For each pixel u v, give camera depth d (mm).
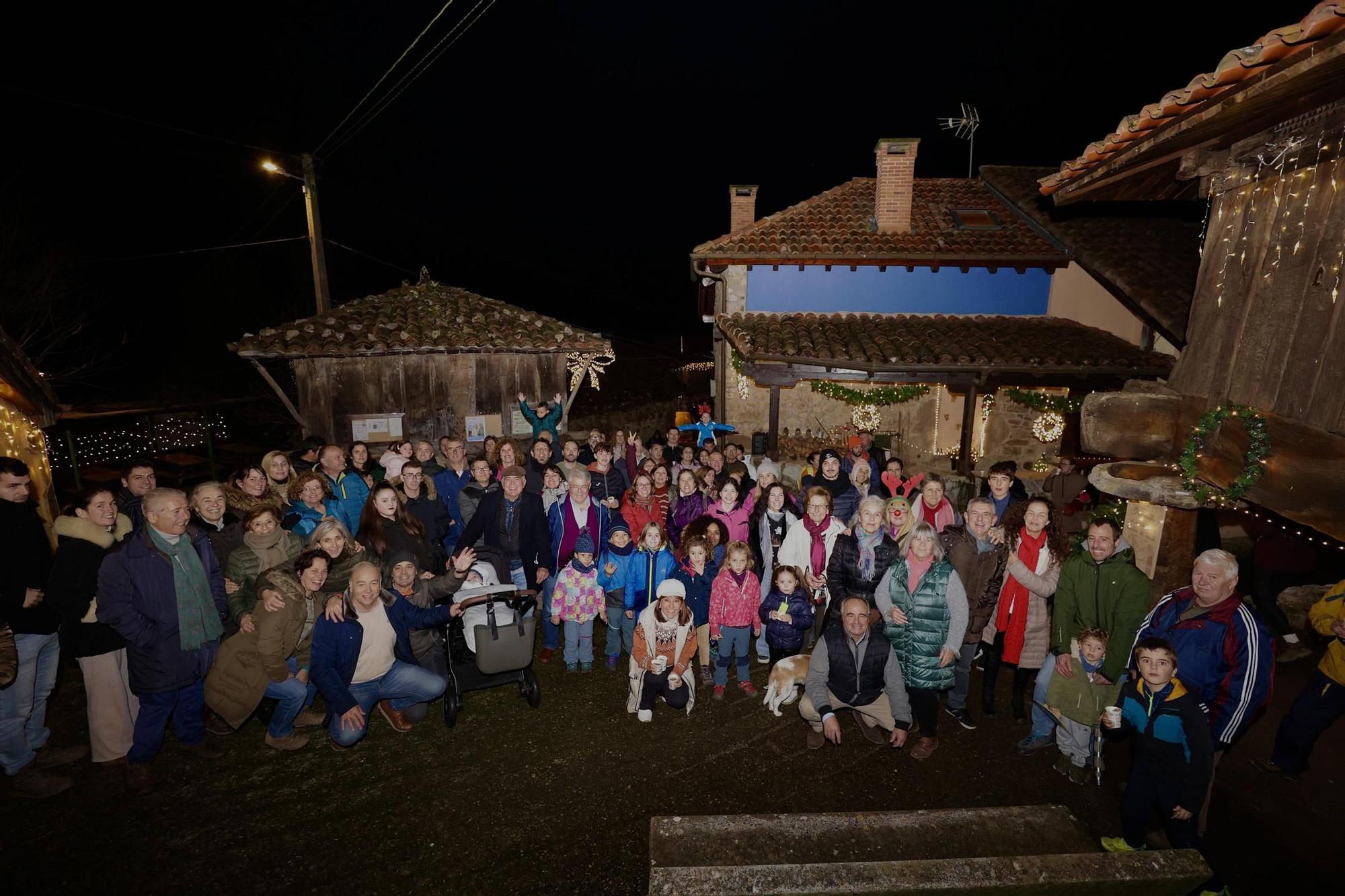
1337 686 4512
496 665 5145
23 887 3820
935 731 5027
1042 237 13672
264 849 4121
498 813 4449
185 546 4523
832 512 6328
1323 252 3809
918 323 13344
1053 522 5070
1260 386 4254
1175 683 3686
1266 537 6484
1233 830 4324
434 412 10383
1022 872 3166
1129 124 4461
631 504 7000
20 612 4406
